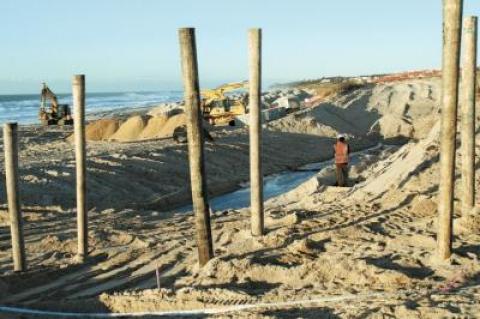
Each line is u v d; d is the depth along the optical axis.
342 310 5.48
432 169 12.66
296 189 15.99
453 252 7.06
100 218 13.82
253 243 8.80
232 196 19.36
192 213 14.59
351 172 18.30
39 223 13.58
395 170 13.91
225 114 36.06
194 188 7.71
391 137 33.06
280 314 5.64
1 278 8.02
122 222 12.92
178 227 11.66
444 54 6.24
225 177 21.25
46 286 8.11
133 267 8.77
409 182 12.23
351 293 6.07
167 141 27.64
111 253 9.55
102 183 17.91
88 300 6.93
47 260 9.52
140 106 95.25
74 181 17.86
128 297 6.72
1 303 7.22
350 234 8.80
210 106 36.25
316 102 52.50
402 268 6.82
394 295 5.80
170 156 22.38
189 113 7.43
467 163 8.46
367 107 41.31
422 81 53.03
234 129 32.47
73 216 14.55
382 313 5.18
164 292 6.69
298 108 43.09
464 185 8.53
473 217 8.34
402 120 34.06
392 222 9.40
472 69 8.32
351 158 26.34
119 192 17.64
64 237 10.95
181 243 9.96
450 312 5.02
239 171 22.53
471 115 8.34
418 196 10.88
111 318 6.36
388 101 42.62
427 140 14.88
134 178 19.11
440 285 6.08
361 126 37.97
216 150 24.03
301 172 24.03
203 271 7.57
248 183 21.38
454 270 6.53
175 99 137.88
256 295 6.29
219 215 12.93
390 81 63.25
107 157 20.48
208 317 5.88
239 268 7.38
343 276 6.73
